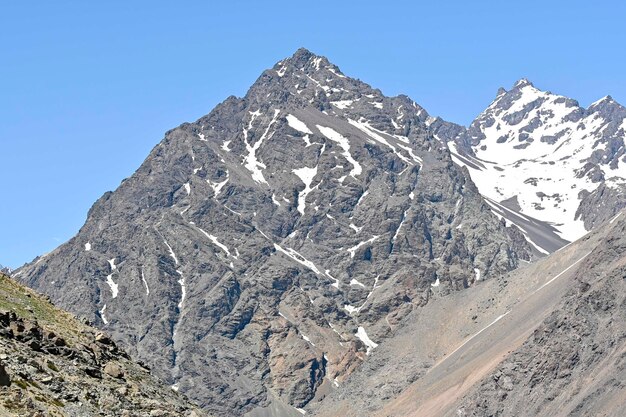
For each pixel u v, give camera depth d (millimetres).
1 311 78625
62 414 68188
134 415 75312
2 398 64562
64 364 77750
